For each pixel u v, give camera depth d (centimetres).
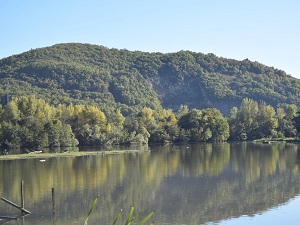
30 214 4847
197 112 18062
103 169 8612
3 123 13875
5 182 7106
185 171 8000
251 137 18750
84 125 16025
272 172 7600
